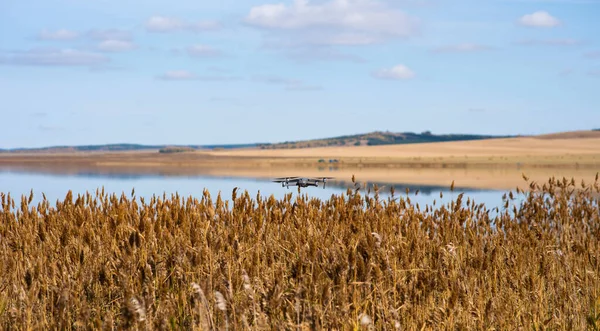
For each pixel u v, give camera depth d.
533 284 11.12
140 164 161.25
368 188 15.70
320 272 9.86
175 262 10.30
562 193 18.53
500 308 9.98
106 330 8.12
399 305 9.93
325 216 14.42
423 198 39.62
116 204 14.58
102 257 11.15
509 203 17.88
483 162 135.12
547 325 10.31
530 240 14.08
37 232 12.51
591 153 199.00
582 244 13.74
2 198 14.00
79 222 12.71
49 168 129.00
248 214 13.63
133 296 8.01
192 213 12.96
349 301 9.34
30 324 8.59
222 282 8.90
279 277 9.09
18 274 10.30
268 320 8.67
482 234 14.66
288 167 129.62
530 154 195.38
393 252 10.73
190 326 9.45
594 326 10.09
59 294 8.96
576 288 11.88
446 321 9.34
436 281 10.21
